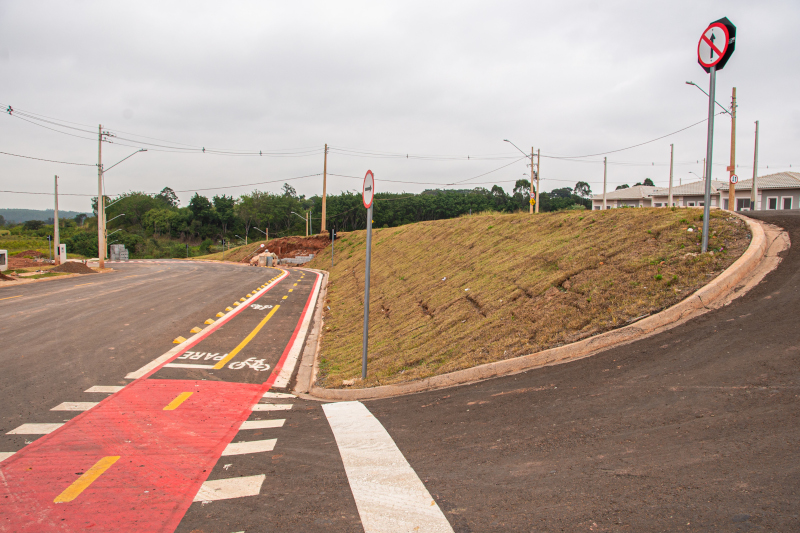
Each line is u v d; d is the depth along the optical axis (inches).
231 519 129.5
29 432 204.5
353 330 493.4
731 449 135.0
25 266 1466.5
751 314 226.5
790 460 125.0
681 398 171.9
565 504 121.4
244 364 360.2
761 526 102.1
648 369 201.6
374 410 225.8
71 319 510.0
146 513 134.5
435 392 240.1
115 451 183.6
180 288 892.6
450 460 156.6
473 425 183.8
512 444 161.6
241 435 202.5
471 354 280.5
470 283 455.2
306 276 1364.4
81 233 3663.9
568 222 514.9
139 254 3681.1
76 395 261.7
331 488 144.9
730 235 319.0
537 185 1227.2
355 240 1797.5
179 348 399.2
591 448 149.7
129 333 448.1
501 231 629.9
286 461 169.5
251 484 151.4
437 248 771.4
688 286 265.4
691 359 200.7
